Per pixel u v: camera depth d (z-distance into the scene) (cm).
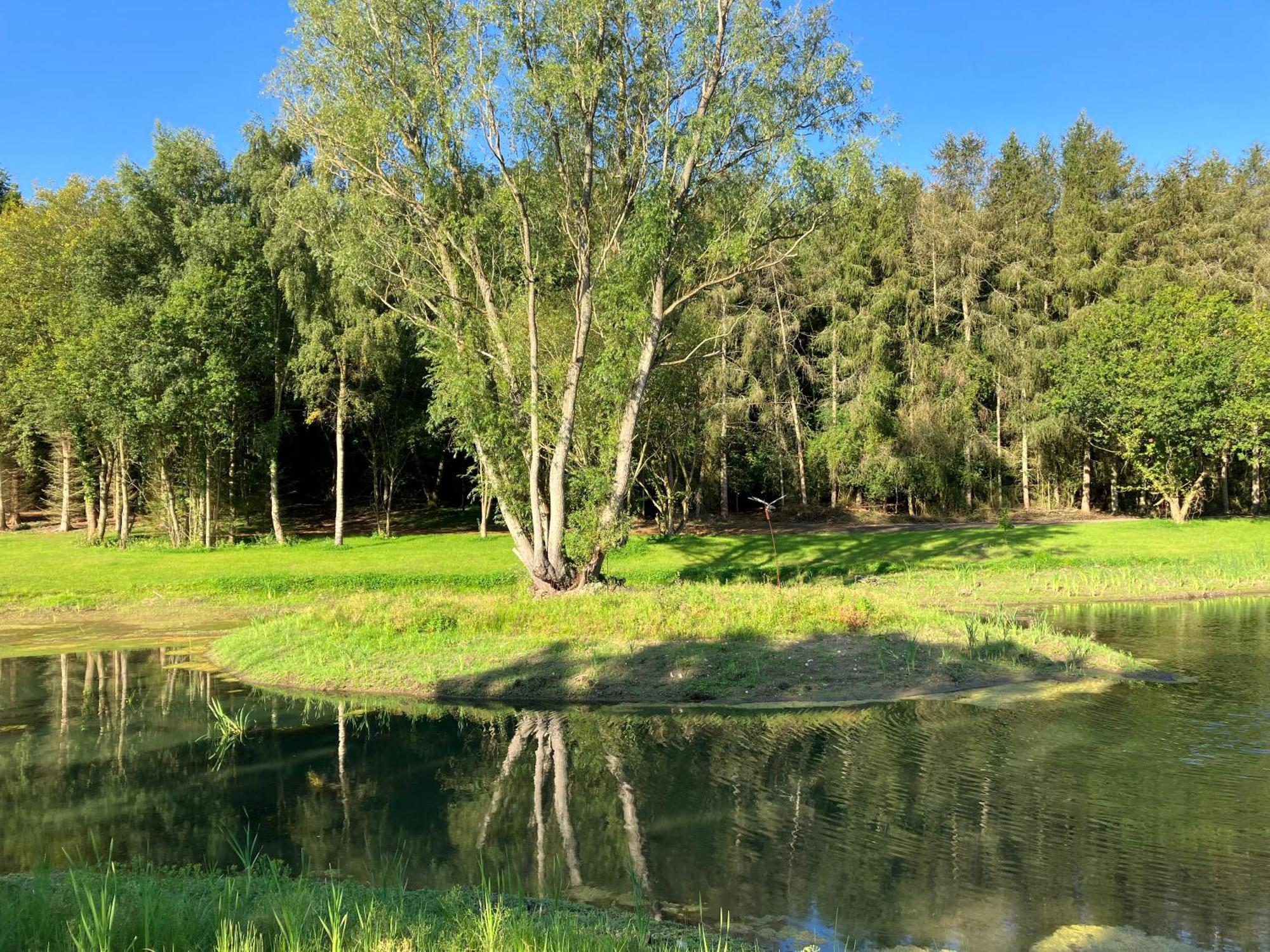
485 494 2236
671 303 2144
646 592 1856
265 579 2550
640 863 731
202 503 3734
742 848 758
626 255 1916
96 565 2883
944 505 4572
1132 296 4256
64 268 3762
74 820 860
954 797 874
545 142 1953
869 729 1134
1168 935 597
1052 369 4341
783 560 3072
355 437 4456
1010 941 589
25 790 955
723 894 666
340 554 3162
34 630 2080
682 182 1942
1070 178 4922
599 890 678
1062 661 1471
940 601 2291
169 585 2512
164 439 3528
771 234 2017
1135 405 3878
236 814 873
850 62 1914
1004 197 5000
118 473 3897
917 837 773
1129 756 996
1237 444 3866
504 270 2158
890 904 647
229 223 3369
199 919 502
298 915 511
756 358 4369
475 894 648
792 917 627
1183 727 1109
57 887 589
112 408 3200
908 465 4238
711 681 1370
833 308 4475
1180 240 4578
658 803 880
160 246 3547
